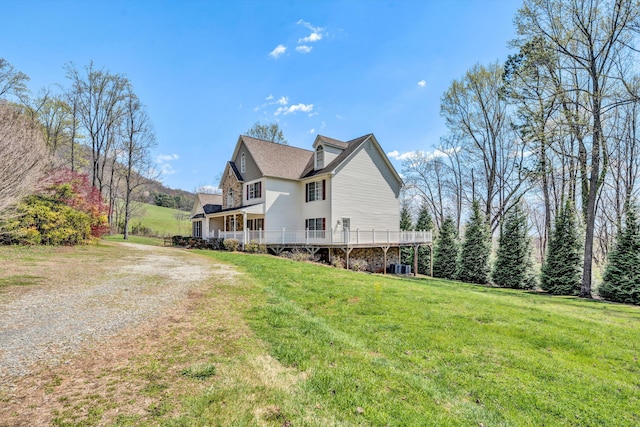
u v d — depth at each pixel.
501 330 5.98
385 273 19.55
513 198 25.67
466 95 26.36
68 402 2.87
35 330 4.66
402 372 4.06
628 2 13.63
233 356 4.09
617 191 20.64
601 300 13.55
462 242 22.00
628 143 20.05
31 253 12.93
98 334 4.59
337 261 17.55
